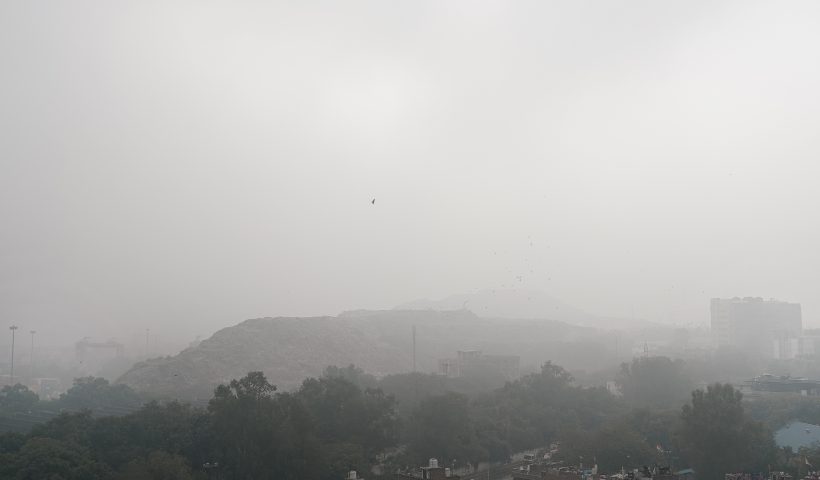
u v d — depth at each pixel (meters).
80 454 124.81
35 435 139.00
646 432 182.62
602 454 154.38
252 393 144.88
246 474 133.12
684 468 163.25
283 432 137.38
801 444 175.00
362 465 142.25
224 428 139.62
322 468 137.38
